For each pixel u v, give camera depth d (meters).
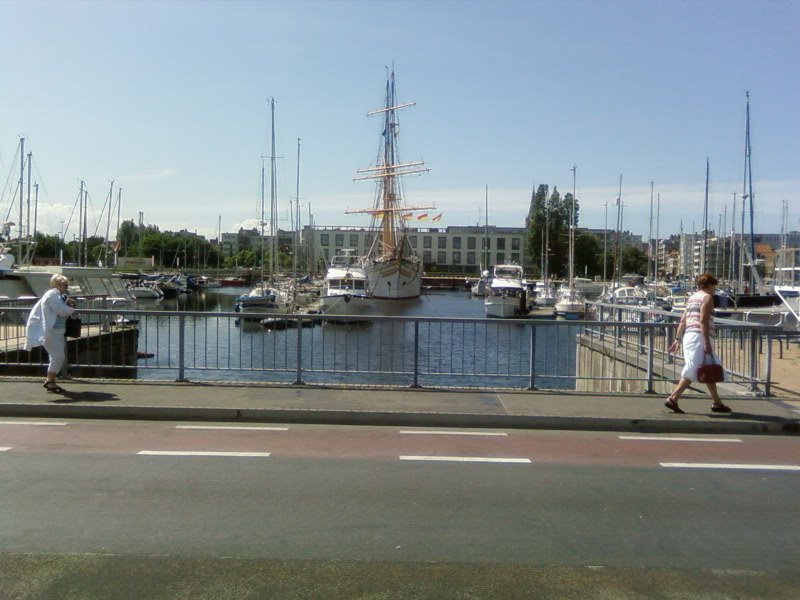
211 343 13.25
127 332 13.74
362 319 12.30
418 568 5.00
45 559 5.07
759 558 5.29
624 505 6.51
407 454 8.33
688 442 9.21
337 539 5.54
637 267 143.25
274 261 66.88
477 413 10.12
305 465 7.75
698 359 10.29
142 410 10.19
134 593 4.55
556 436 9.51
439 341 12.38
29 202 60.78
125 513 6.08
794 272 60.25
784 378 14.68
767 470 7.82
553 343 18.30
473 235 165.88
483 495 6.75
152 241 155.25
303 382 12.27
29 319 11.13
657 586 4.78
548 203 117.31
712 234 108.06
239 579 4.78
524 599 4.55
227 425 9.86
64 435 9.05
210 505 6.32
